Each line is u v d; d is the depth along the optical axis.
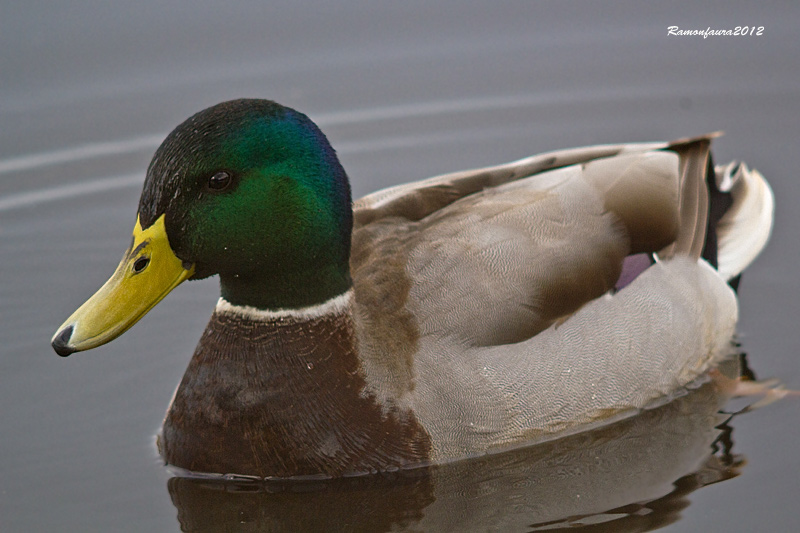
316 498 9.80
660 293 11.20
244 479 9.99
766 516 9.36
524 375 10.23
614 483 9.99
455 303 10.10
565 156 12.06
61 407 11.62
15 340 13.01
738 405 11.26
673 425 10.90
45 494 10.09
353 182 15.87
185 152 9.03
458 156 16.36
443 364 9.95
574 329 10.53
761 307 13.06
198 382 9.95
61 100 16.73
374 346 9.81
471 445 10.13
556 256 10.58
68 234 15.12
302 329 9.73
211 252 9.33
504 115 16.84
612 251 10.94
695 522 9.32
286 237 9.41
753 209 13.28
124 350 12.77
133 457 10.62
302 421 9.71
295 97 16.89
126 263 9.12
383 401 9.76
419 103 17.12
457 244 10.36
